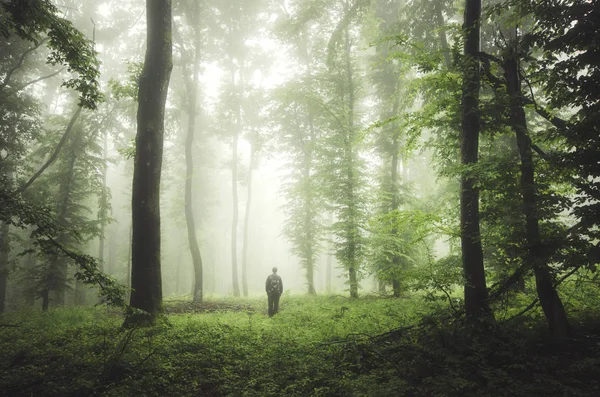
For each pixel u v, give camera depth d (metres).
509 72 7.42
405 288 7.89
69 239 18.98
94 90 9.31
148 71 10.70
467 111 7.57
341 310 11.35
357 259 16.36
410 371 5.59
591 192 5.95
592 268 5.75
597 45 6.00
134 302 9.81
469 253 7.52
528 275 6.91
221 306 16.56
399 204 18.12
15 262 19.16
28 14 8.26
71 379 5.72
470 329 6.43
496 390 4.60
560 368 5.09
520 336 6.31
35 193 19.25
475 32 7.84
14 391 5.37
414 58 7.80
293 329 9.11
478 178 6.98
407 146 9.05
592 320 6.83
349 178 17.19
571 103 6.79
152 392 5.39
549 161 6.50
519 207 6.43
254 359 6.70
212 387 5.75
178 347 7.40
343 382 5.23
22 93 19.92
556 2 6.69
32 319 12.05
